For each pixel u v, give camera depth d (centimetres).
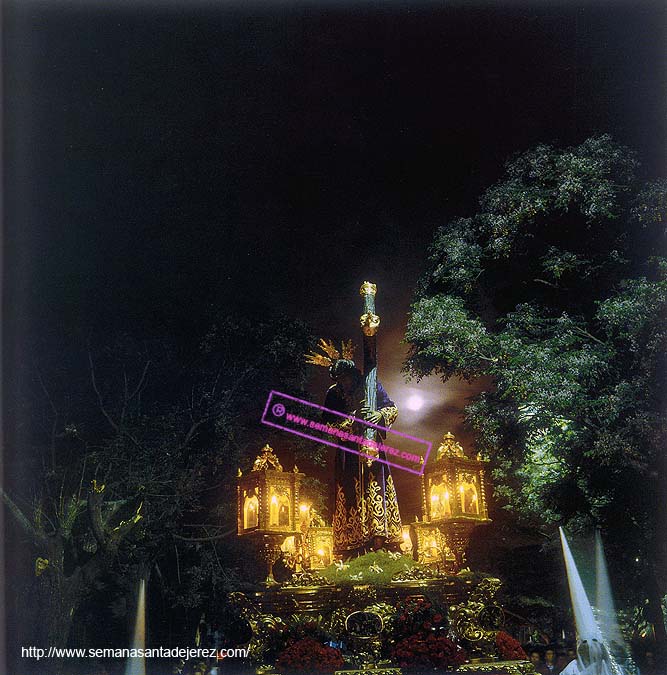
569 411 1797
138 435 2556
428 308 2047
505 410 1952
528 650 1777
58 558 2041
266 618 1144
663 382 1747
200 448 2716
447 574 1155
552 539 2548
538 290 2202
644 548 1864
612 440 1697
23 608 1983
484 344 1975
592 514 1992
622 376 1912
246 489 1274
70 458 2519
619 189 1994
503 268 2248
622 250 2036
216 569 2562
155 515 2450
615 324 1819
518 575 2677
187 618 2531
